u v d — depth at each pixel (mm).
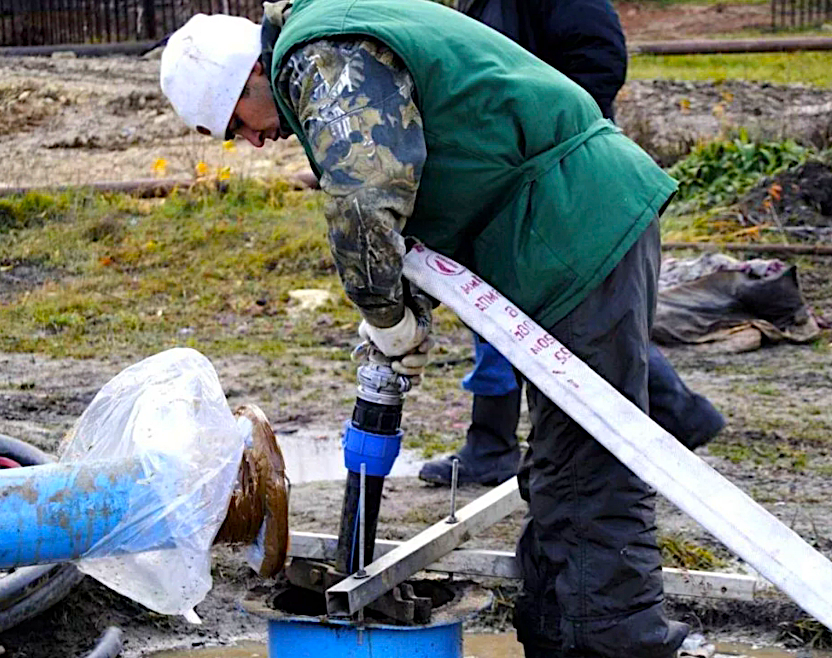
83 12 25281
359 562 4250
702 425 5617
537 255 4125
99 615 5781
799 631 5648
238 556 6195
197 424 3994
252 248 12969
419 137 3885
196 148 16406
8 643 5500
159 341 10625
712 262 11086
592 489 4242
